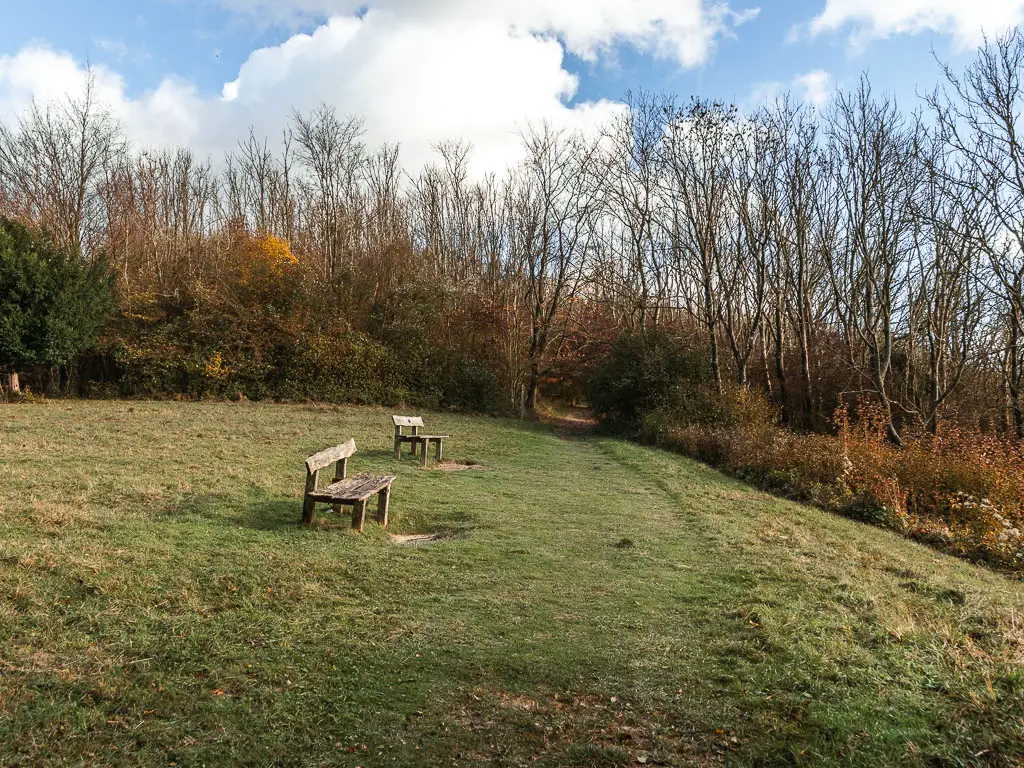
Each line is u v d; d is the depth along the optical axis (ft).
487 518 27.32
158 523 22.03
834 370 87.25
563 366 112.47
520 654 14.03
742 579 19.99
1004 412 72.79
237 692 11.78
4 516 20.84
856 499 36.24
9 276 62.85
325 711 11.36
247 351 82.53
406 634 14.73
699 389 75.36
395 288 97.76
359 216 114.21
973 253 64.54
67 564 16.75
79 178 88.84
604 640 14.98
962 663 13.09
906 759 9.87
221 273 90.43
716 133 78.69
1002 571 26.30
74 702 10.96
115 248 92.27
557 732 11.06
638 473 45.06
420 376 90.48
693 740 10.92
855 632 15.48
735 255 84.12
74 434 42.22
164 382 77.30
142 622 14.21
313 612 15.58
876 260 70.38
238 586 16.84
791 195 77.71
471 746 10.57
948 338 79.05
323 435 51.88
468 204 122.83
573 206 102.58
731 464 50.03
